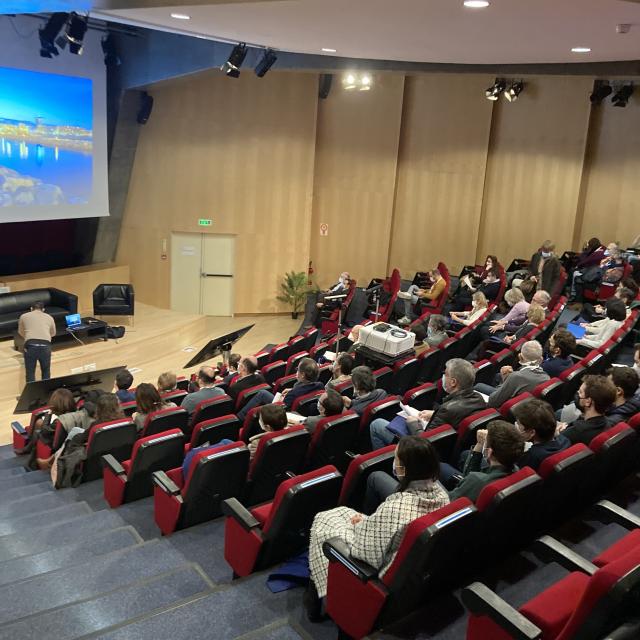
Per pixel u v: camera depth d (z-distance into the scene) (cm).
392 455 383
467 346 815
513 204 1382
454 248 1412
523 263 1300
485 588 255
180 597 359
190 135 1305
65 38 987
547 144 1337
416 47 841
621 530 364
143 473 497
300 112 1331
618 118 1299
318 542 323
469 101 1353
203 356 805
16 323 1070
